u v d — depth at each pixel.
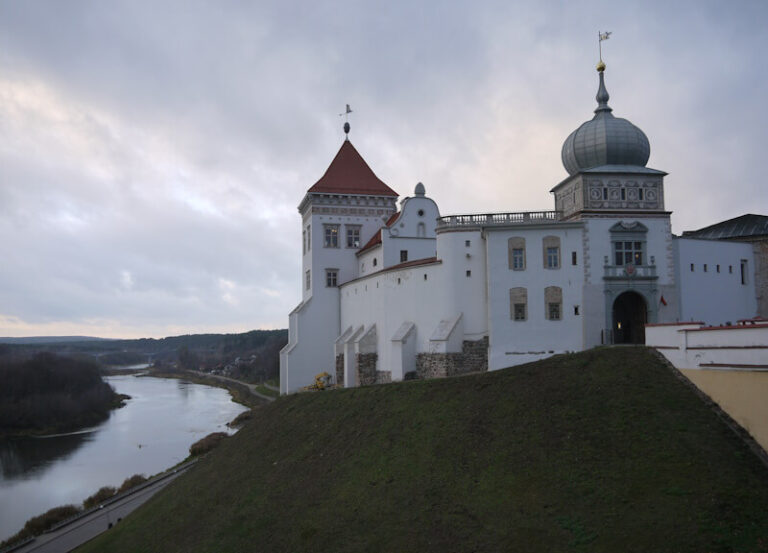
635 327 59.91
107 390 154.50
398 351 64.12
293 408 56.66
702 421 31.16
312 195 89.06
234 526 38.00
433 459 36.31
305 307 88.00
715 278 61.19
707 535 23.80
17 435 109.31
